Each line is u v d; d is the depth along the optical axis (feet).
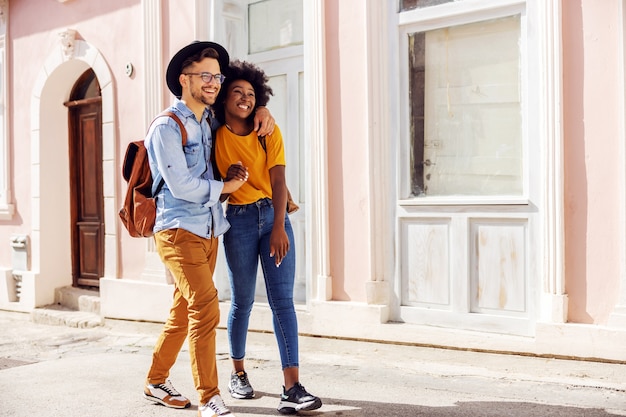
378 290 16.93
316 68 17.93
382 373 14.71
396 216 16.90
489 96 15.94
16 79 28.22
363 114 17.30
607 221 13.78
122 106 23.76
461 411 11.61
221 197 11.96
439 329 15.85
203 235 11.15
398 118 16.94
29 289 27.12
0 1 28.45
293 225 20.49
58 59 26.27
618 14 13.60
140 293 22.54
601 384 13.05
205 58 11.13
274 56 21.03
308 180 18.21
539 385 13.25
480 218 15.64
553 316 14.23
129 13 23.59
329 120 17.90
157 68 22.50
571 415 11.29
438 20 16.39
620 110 13.55
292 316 11.87
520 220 15.07
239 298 12.32
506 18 15.56
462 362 15.26
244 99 11.79
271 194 12.19
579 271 14.12
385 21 17.03
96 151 27.12
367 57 17.06
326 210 17.81
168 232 11.06
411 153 16.94
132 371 15.31
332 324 17.51
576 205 14.15
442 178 16.60
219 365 16.15
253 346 18.40
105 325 23.67
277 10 21.18
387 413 11.57
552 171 14.28
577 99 14.12
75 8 25.64
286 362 11.69
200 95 11.10
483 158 16.03
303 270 20.22
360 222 17.37
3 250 28.71
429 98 16.76
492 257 15.51
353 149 17.49
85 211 27.71
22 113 27.96
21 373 15.31
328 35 17.92
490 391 12.96
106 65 24.25
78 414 11.98
